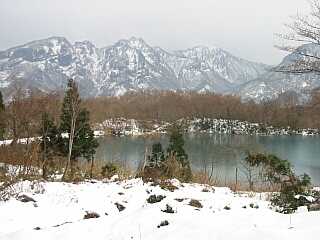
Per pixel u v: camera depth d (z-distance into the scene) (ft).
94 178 57.88
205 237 19.80
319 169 132.36
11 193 36.76
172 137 82.28
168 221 24.66
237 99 336.90
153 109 306.55
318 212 23.71
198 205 34.63
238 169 119.65
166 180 47.98
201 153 163.84
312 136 246.06
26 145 62.34
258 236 18.58
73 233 24.18
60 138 75.77
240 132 276.21
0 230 28.48
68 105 76.48
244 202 38.45
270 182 62.85
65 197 37.93
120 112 287.89
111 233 23.88
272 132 257.34
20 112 76.33
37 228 28.68
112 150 161.58
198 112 308.60
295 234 18.44
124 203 38.04
